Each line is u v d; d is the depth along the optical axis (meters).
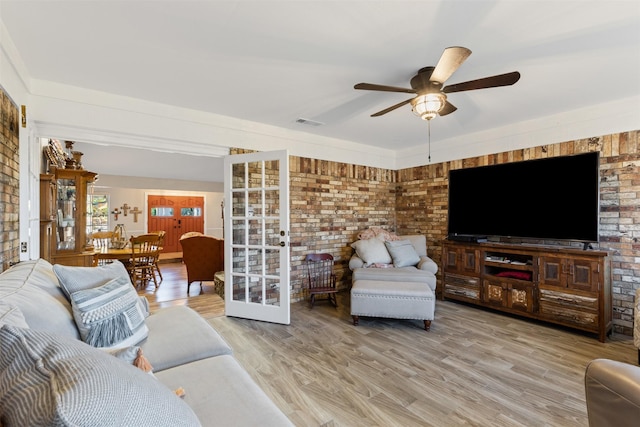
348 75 2.46
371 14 1.72
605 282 2.84
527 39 1.96
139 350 1.02
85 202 4.05
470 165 4.23
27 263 1.76
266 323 3.33
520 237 3.57
